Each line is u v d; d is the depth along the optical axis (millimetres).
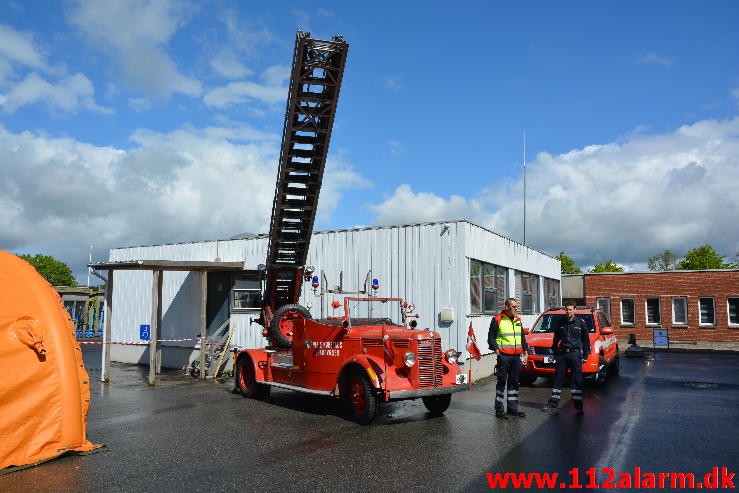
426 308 14258
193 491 5652
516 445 7438
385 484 5844
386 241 15047
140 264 13734
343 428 8578
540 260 21688
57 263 67438
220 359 15266
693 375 15805
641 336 31344
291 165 10789
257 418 9406
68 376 7086
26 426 6598
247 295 17078
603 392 12414
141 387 13328
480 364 14719
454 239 14109
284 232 12000
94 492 5633
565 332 9906
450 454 6996
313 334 10227
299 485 5824
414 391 8680
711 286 30016
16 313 6941
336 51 9578
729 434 8070
